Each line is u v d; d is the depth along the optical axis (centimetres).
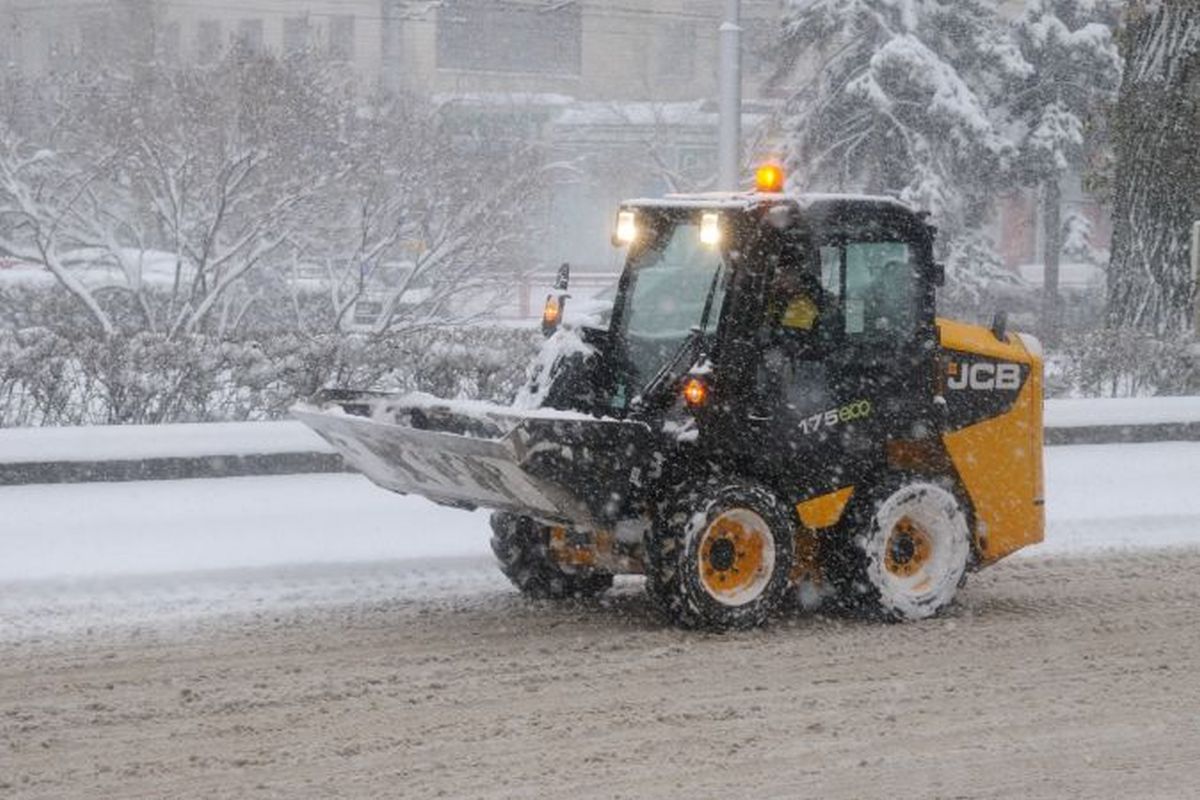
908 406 3056
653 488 2938
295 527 3697
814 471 3002
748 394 2917
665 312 3031
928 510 3077
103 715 2458
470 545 3603
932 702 2561
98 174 5597
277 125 5697
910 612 3059
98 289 5628
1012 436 3178
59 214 5525
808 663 2775
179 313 5512
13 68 7556
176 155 5619
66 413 4600
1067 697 2595
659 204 3056
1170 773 2238
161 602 3148
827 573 3086
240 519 3750
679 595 2895
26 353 4547
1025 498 3200
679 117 15262
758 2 17950
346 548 3525
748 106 15988
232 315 6194
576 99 17400
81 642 2869
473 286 6044
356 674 2684
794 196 2959
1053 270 12444
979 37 11312
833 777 2206
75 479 4116
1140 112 6969
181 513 3794
